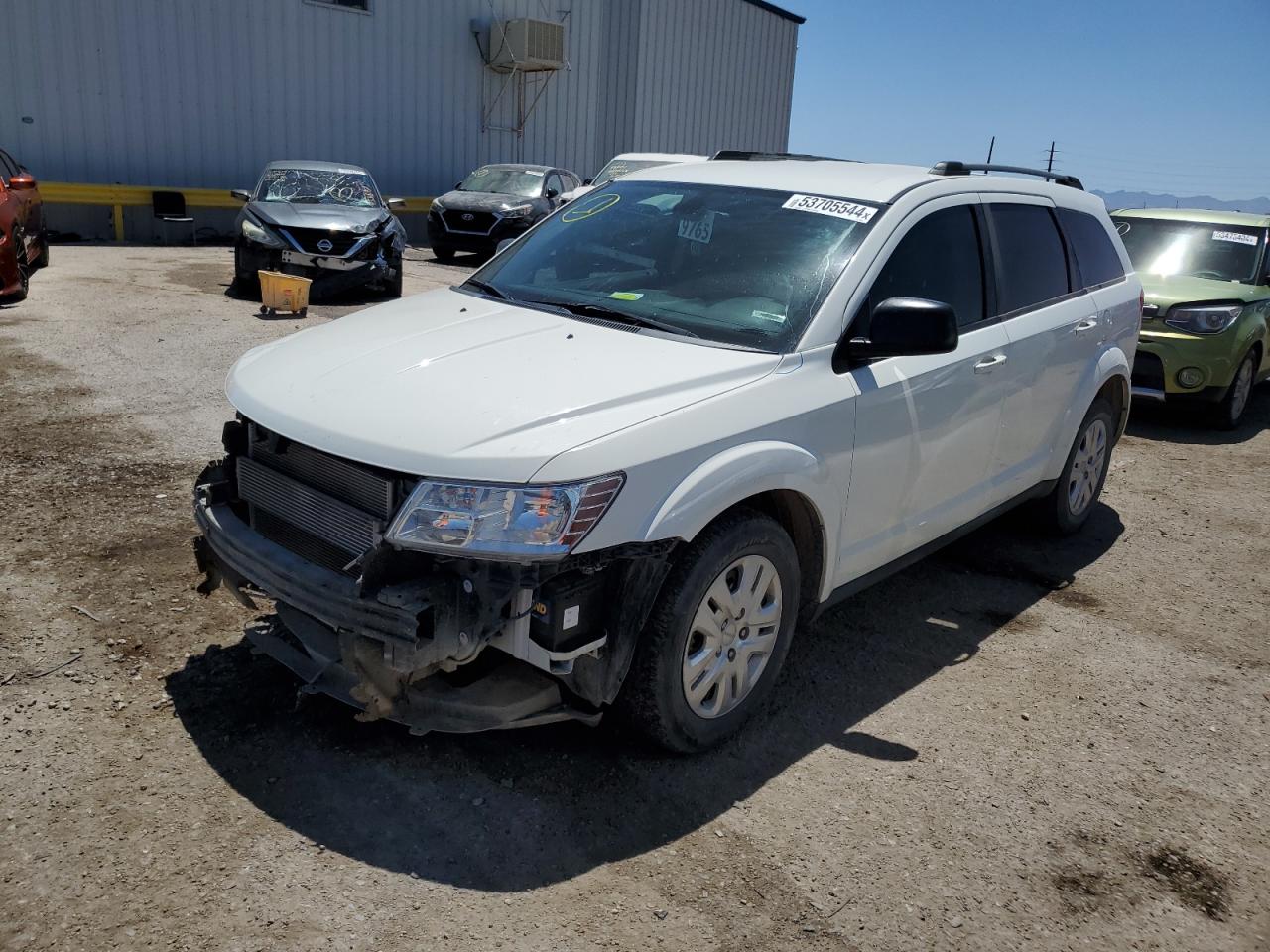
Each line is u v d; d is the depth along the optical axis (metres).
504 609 2.88
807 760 3.45
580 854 2.87
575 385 3.08
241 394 3.38
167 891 2.59
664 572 3.03
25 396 6.97
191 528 4.84
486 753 3.29
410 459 2.81
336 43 20.58
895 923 2.71
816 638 4.39
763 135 31.42
